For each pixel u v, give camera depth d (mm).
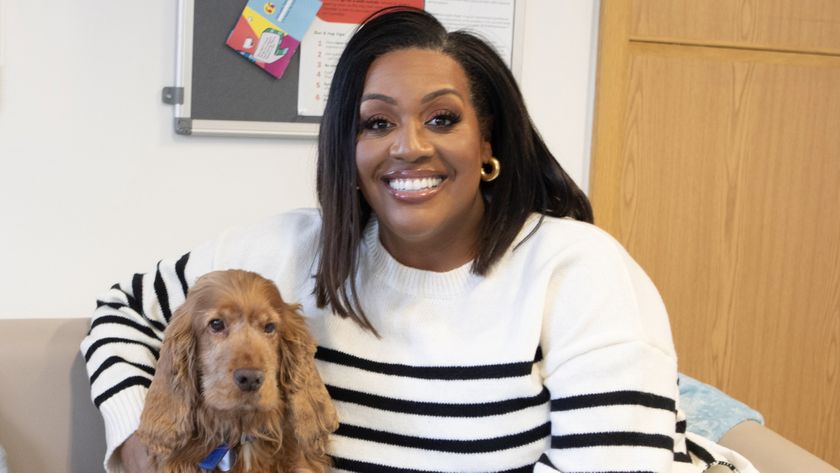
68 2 2373
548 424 1322
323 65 2568
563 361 1277
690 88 2840
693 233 2896
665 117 2836
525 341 1289
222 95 2504
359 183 1338
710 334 2941
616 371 1246
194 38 2461
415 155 1251
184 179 2527
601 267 1295
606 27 2748
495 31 2674
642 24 2783
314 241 1459
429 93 1262
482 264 1330
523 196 1355
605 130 2783
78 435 1584
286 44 2521
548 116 2777
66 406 1579
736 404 1783
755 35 2867
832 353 3027
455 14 2641
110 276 2506
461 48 1318
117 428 1319
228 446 1247
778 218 2949
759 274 2955
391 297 1361
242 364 1187
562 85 2775
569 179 1417
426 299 1347
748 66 2873
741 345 2965
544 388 1315
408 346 1341
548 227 1349
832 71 2934
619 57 2768
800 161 2943
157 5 2443
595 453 1223
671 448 1243
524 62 2738
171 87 2477
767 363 2988
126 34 2428
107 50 2420
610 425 1227
